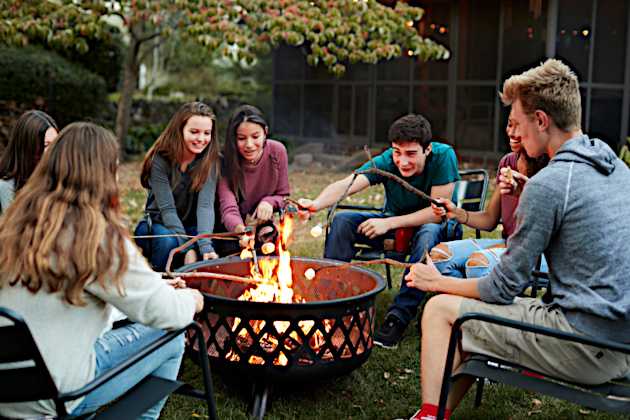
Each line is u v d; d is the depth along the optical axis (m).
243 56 9.02
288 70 13.55
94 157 1.91
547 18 10.19
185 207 3.87
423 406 2.41
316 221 6.90
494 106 11.01
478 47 11.13
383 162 4.00
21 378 1.79
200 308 2.26
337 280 3.23
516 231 2.29
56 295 1.86
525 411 2.99
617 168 2.30
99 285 1.88
